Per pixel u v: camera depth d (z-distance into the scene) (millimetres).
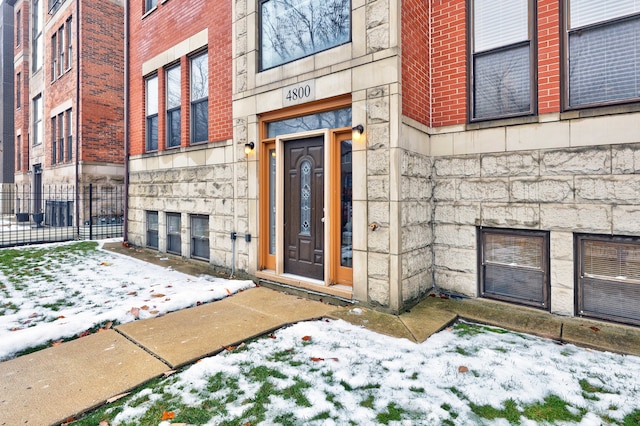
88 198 14391
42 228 14039
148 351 3523
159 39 8992
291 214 6047
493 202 4848
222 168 7094
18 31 21109
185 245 8086
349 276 5277
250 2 6395
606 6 4203
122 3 15547
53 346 3645
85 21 14336
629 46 4105
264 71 6137
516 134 4676
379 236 4688
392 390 2863
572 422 2463
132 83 10047
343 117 5379
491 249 4984
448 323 4324
